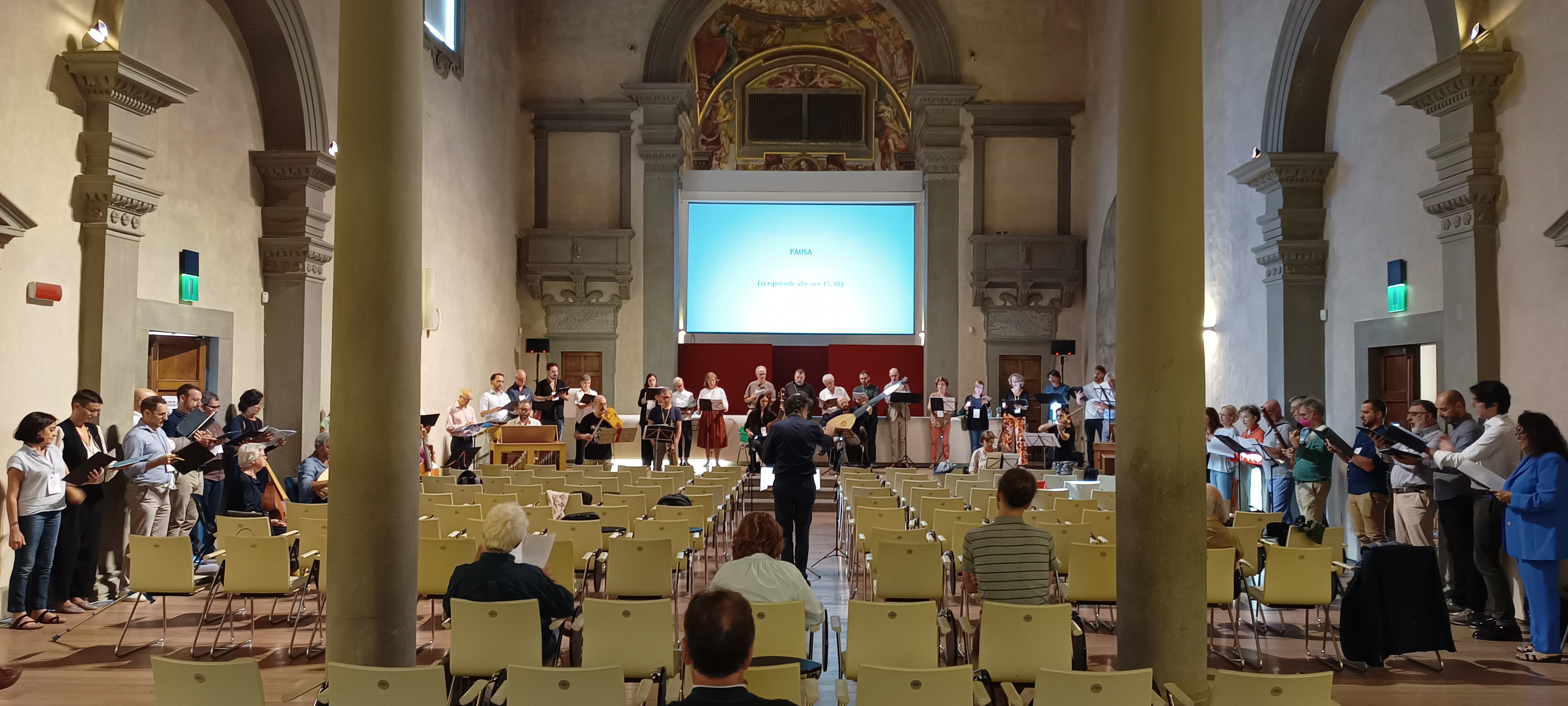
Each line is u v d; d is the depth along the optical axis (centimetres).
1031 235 1806
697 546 709
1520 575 625
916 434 1706
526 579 453
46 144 739
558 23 1848
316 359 1091
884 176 1869
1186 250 429
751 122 2344
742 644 259
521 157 1830
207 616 712
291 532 674
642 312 1812
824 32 2241
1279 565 589
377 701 333
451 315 1455
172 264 913
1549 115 723
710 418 1590
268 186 1069
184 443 824
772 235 1867
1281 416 1023
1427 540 752
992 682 427
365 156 448
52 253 745
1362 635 591
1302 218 1066
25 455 679
